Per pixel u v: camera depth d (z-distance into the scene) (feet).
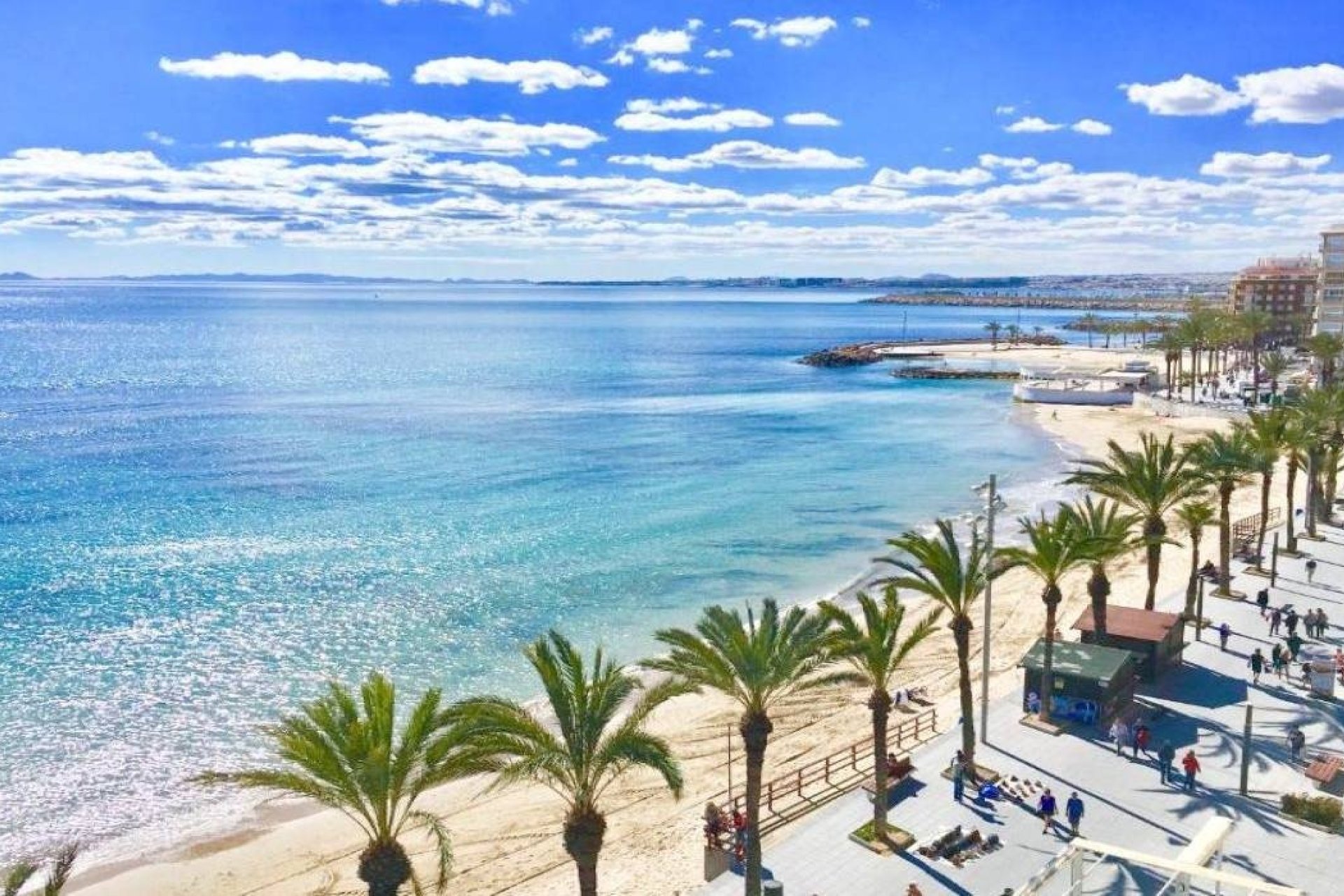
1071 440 362.53
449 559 211.61
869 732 124.88
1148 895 79.30
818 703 137.28
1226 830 69.56
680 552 218.18
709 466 320.09
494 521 245.65
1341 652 133.80
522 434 388.37
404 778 70.59
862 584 194.80
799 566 207.62
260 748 128.26
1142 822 95.71
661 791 113.19
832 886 86.89
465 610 180.55
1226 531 166.71
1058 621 164.86
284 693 144.87
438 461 329.11
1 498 269.44
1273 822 94.79
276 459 330.95
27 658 156.56
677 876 93.35
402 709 138.41
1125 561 202.69
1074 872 70.18
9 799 115.34
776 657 80.28
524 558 213.25
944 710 128.57
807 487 285.84
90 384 564.30
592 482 293.64
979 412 453.17
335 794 70.90
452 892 93.61
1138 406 433.07
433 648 162.71
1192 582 150.92
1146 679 129.80
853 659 104.42
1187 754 103.09
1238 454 163.32
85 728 133.28
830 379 618.44
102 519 246.68
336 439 374.63
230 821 110.93
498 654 160.04
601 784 115.85
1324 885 83.87
